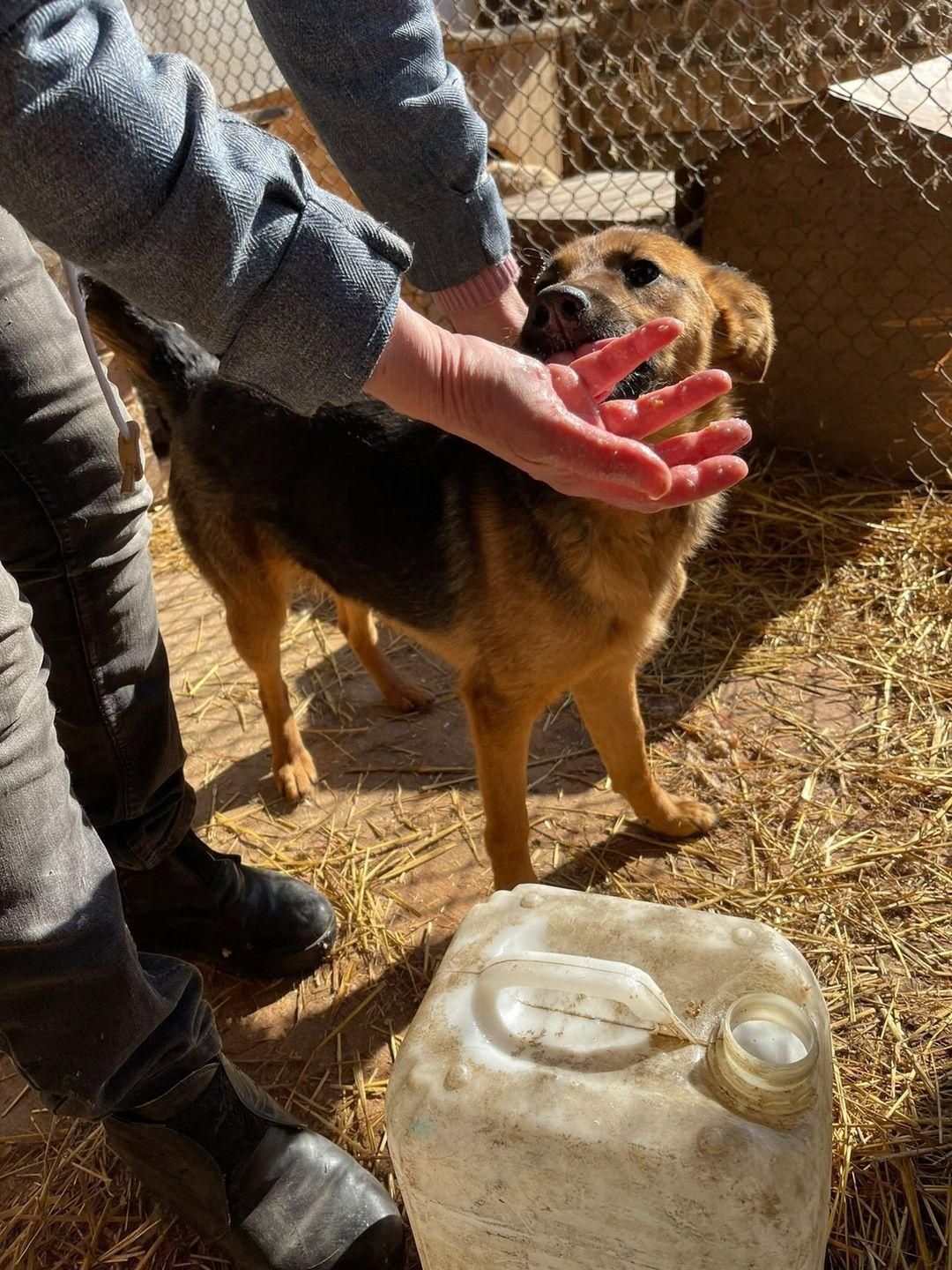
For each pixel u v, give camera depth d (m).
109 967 0.65
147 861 0.96
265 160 0.53
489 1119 0.57
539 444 0.60
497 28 2.54
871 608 1.59
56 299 0.81
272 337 0.55
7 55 0.45
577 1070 0.58
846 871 1.13
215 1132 0.76
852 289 1.78
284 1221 0.76
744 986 0.61
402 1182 0.62
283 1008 1.06
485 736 1.10
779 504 1.83
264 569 1.32
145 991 0.69
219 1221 0.77
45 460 0.78
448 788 1.37
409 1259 0.80
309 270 0.54
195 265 0.52
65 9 0.47
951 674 1.42
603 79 2.71
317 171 2.53
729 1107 0.55
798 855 1.17
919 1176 0.81
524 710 1.10
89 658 0.85
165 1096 0.73
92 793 0.90
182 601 1.90
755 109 2.31
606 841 1.23
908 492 1.81
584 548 1.00
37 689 0.62
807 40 2.20
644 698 1.47
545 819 1.29
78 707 0.86
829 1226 0.78
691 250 1.15
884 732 1.33
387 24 0.80
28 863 0.61
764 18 2.39
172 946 1.07
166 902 1.02
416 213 0.90
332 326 0.55
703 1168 0.53
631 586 1.03
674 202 2.03
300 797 1.37
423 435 1.15
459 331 1.01
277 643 1.37
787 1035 0.55
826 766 1.29
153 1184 0.79
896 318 1.75
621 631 1.06
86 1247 0.84
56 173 0.48
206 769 1.46
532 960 0.59
